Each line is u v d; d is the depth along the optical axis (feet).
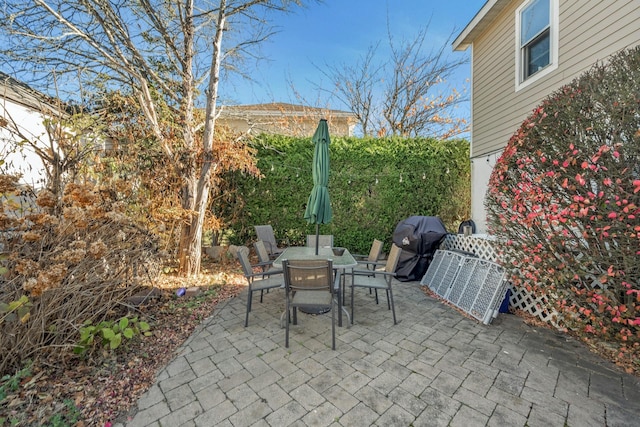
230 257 20.94
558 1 14.57
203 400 6.62
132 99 16.49
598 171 7.89
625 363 8.13
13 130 11.19
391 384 7.23
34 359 7.72
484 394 6.86
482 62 20.63
